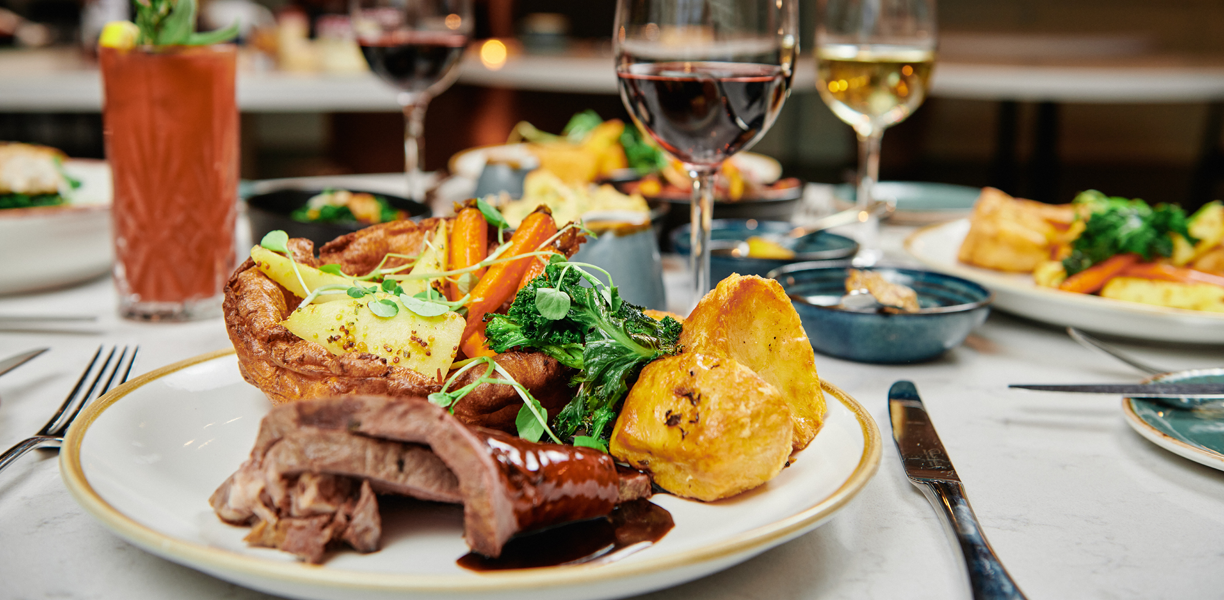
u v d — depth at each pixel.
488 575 0.51
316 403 0.57
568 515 0.59
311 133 3.05
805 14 3.39
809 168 3.48
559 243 0.69
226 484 0.59
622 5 0.75
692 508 0.61
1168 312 0.78
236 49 0.84
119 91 0.80
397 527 0.59
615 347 0.64
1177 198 3.15
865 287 0.80
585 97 2.93
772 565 0.60
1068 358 0.81
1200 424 0.68
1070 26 3.73
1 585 0.58
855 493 0.59
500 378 0.63
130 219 0.82
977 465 0.67
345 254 0.70
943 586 0.59
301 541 0.57
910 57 0.95
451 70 1.06
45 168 0.91
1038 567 0.60
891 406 0.71
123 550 0.60
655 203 0.99
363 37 1.02
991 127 3.56
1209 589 0.59
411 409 0.57
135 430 0.63
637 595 0.58
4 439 0.67
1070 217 0.91
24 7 3.31
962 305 0.78
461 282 0.68
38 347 0.78
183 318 0.83
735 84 0.72
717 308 0.64
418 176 1.09
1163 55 3.53
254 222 0.88
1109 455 0.69
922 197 1.21
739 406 0.60
